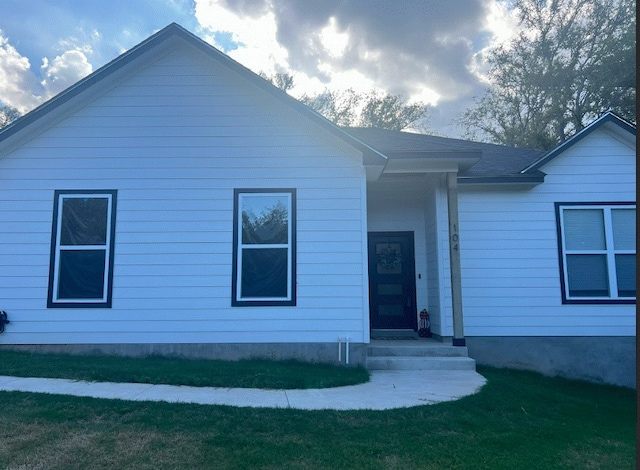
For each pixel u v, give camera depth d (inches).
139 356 342.0
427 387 283.0
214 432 192.5
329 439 190.1
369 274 464.4
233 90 365.1
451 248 367.2
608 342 402.6
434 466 168.1
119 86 364.2
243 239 354.9
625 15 1076.5
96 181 356.8
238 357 343.6
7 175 354.6
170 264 351.3
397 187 466.0
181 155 360.2
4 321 341.4
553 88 1157.7
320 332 346.6
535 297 408.5
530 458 178.7
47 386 255.0
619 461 181.0
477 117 1289.4
